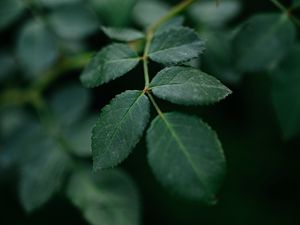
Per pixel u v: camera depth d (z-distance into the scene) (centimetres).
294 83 35
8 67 48
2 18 42
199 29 41
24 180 40
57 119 43
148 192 55
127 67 27
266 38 35
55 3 44
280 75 35
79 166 40
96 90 54
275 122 55
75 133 42
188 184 25
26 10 44
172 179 26
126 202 37
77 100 44
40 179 40
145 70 26
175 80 25
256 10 50
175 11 33
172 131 26
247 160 56
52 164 40
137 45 34
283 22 35
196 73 25
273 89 35
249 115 55
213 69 39
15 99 46
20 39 43
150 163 26
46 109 43
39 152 41
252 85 54
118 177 38
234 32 35
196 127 26
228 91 24
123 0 30
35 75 44
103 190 37
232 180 56
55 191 39
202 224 55
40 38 43
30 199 39
